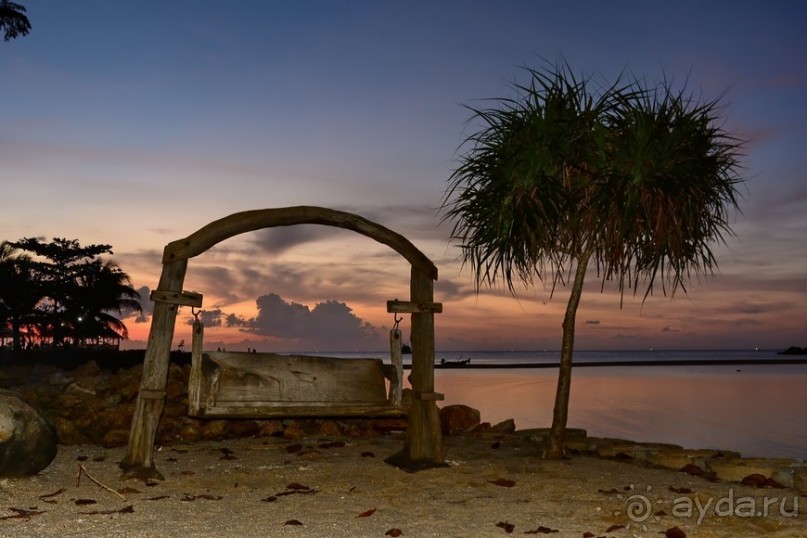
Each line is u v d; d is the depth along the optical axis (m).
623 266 8.32
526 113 8.32
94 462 7.35
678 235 7.97
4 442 6.07
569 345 8.56
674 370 87.00
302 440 9.59
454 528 5.24
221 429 9.79
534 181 8.08
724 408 28.11
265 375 7.14
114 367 25.23
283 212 7.29
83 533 4.83
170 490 6.32
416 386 7.78
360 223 7.66
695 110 8.09
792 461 7.48
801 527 5.34
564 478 7.17
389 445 9.25
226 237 7.05
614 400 32.28
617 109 8.18
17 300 53.41
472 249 8.48
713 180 8.08
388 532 5.03
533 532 5.12
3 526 4.92
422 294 7.84
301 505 5.90
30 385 11.14
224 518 5.39
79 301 56.09
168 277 6.77
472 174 8.38
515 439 10.18
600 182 7.98
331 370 7.51
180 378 10.88
